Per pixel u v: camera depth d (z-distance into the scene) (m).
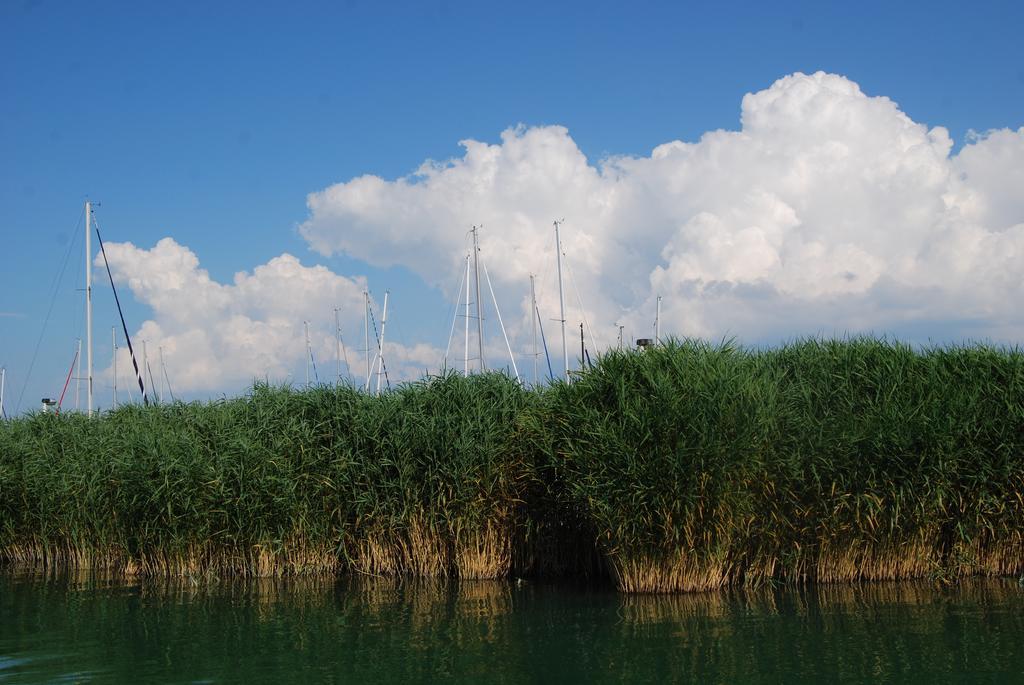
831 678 8.80
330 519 15.19
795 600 12.20
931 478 12.79
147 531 15.17
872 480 12.73
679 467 12.08
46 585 15.01
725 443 12.23
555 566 14.82
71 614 12.51
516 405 14.79
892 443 12.70
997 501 12.97
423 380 15.44
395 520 14.63
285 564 15.39
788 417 12.72
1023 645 9.80
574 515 14.30
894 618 11.05
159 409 18.66
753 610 11.64
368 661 9.77
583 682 8.89
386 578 14.95
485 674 9.23
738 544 12.88
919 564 13.43
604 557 13.95
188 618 12.12
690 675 9.00
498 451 14.27
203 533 15.00
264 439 15.46
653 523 12.33
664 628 10.83
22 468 17.66
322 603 12.98
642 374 12.86
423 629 11.19
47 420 19.39
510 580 14.55
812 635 10.36
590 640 10.39
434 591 13.73
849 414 12.95
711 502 12.24
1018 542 13.43
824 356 13.91
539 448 13.77
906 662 9.27
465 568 14.66
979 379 13.46
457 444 14.21
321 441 15.45
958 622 10.80
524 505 14.52
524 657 9.80
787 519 12.87
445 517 14.34
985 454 13.05
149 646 10.61
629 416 12.32
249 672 9.43
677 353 13.10
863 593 12.57
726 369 12.67
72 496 16.53
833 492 12.71
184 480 14.88
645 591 12.88
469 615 11.92
